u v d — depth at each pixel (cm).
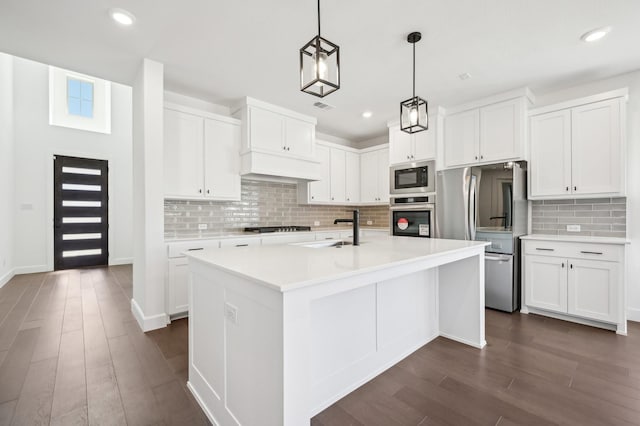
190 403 169
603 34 227
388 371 203
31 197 516
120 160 604
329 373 171
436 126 378
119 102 605
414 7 198
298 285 108
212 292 156
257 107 359
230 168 352
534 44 242
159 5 194
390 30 223
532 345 240
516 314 313
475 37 232
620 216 295
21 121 507
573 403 166
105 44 241
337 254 177
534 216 347
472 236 339
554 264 297
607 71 287
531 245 312
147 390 179
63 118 558
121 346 237
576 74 294
